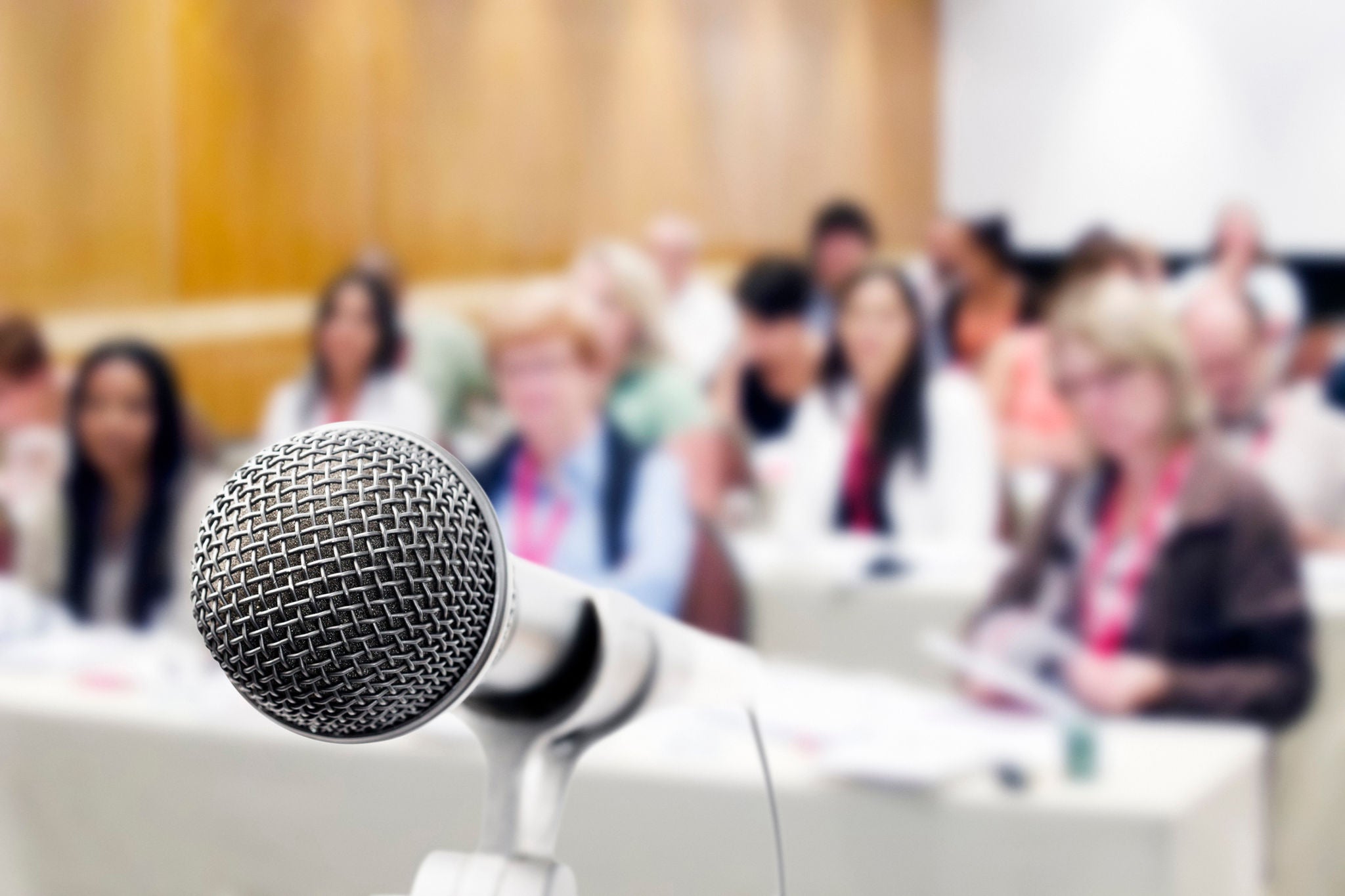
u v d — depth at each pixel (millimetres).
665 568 2701
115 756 2125
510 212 4508
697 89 4859
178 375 3916
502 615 509
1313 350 3688
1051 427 3764
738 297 3932
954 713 2014
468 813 1892
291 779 2004
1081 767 1715
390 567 481
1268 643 2324
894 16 5250
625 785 1808
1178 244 5055
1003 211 5309
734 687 708
